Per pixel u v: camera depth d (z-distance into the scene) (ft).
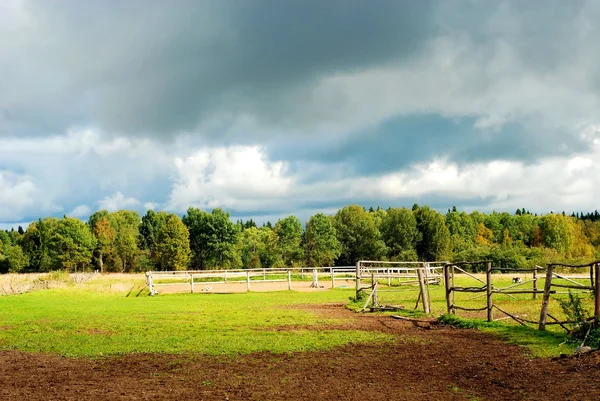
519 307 71.31
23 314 74.13
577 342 42.14
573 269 199.72
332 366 38.11
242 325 60.49
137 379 35.32
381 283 148.77
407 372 35.91
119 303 93.61
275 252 315.58
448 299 63.67
